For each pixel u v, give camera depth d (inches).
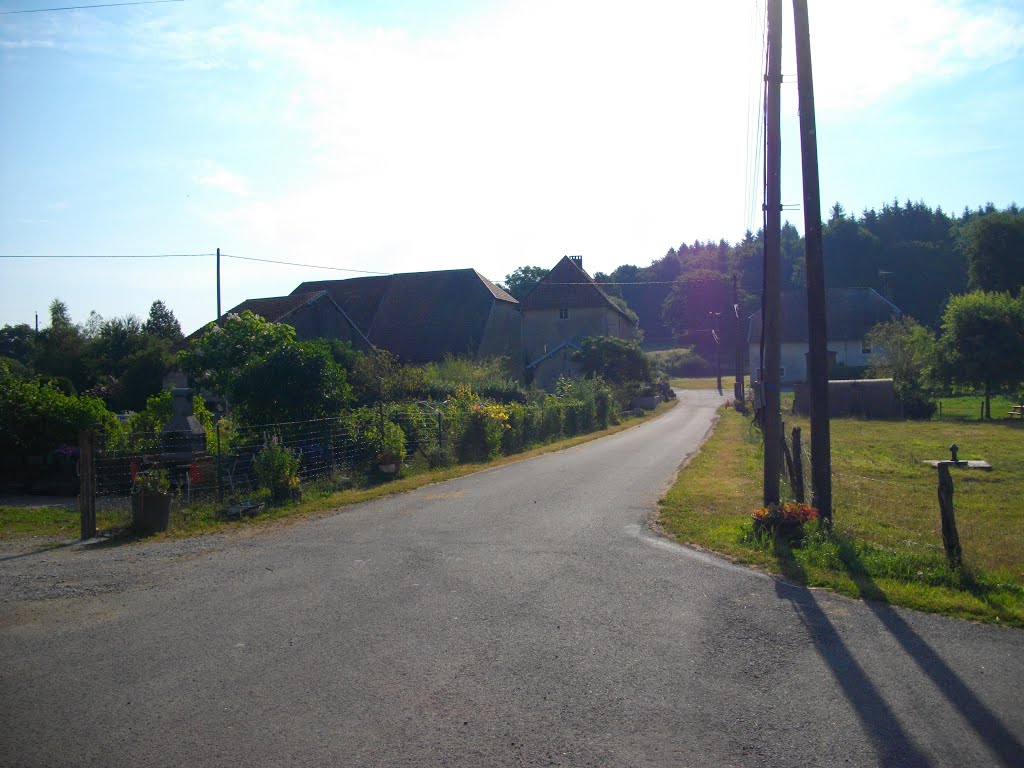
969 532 410.0
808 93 379.2
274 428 582.9
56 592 288.5
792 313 2625.5
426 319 1868.8
